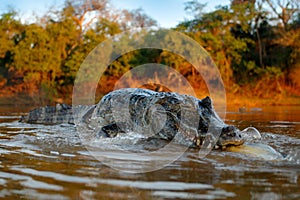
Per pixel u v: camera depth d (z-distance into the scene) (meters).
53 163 3.35
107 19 25.05
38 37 24.31
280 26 26.81
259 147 4.03
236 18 25.77
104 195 2.37
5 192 2.43
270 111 13.57
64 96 24.44
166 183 2.66
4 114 11.98
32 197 2.33
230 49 25.38
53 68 24.06
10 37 26.91
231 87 24.72
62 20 26.20
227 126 4.23
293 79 26.06
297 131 6.02
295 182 2.69
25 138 5.12
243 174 2.94
